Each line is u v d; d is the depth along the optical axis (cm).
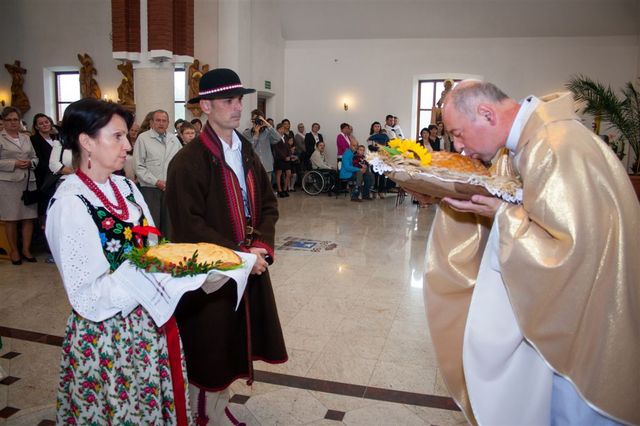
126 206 173
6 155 500
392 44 1347
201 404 217
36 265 514
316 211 910
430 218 842
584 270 139
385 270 514
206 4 1130
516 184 156
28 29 1321
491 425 162
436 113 1201
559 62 1273
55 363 302
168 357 173
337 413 250
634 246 142
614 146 1044
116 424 161
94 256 157
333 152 1411
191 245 172
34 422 242
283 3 1329
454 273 189
